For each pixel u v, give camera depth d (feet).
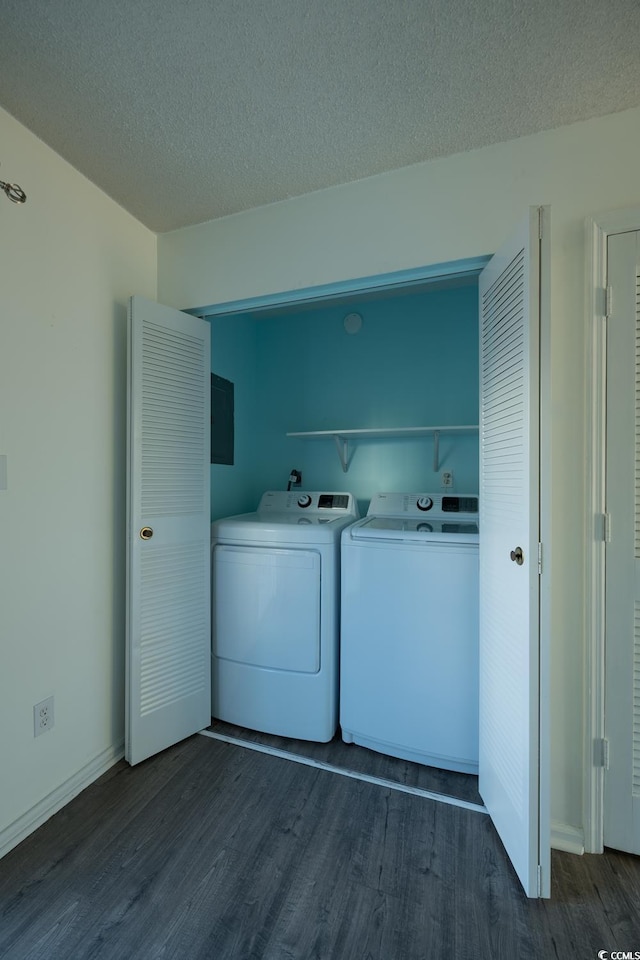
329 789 5.25
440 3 3.30
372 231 5.29
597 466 4.32
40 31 3.54
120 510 5.86
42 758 4.71
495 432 4.57
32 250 4.58
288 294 5.81
